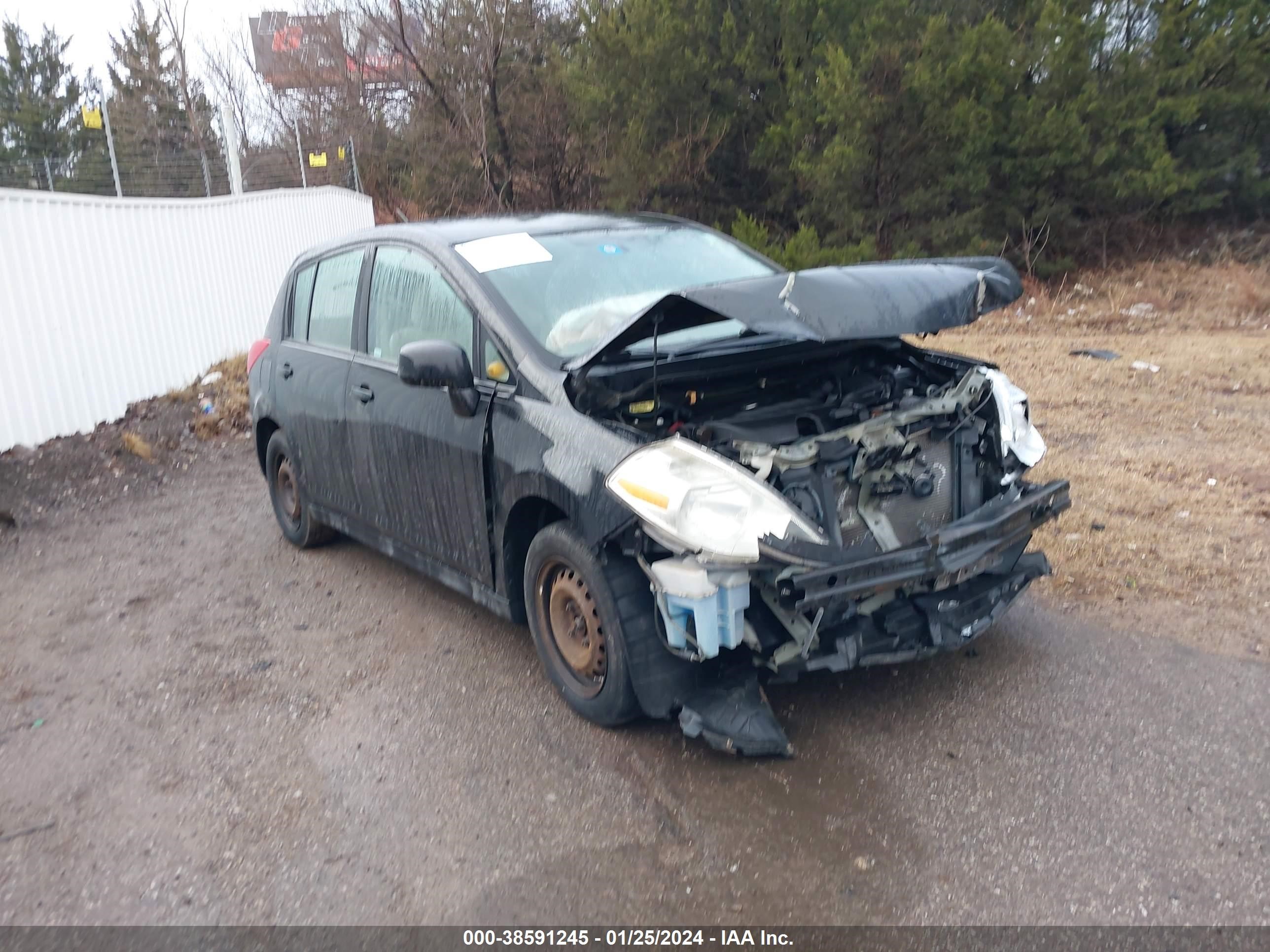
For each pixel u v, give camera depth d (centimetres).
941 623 371
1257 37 1902
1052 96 1819
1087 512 597
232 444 978
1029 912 285
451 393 415
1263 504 599
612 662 372
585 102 2047
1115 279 1797
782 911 291
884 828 325
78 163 1727
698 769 365
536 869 317
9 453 830
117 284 1008
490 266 449
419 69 2461
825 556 327
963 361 443
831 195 1792
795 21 1933
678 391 402
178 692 457
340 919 300
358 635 507
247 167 2195
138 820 358
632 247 486
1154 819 322
